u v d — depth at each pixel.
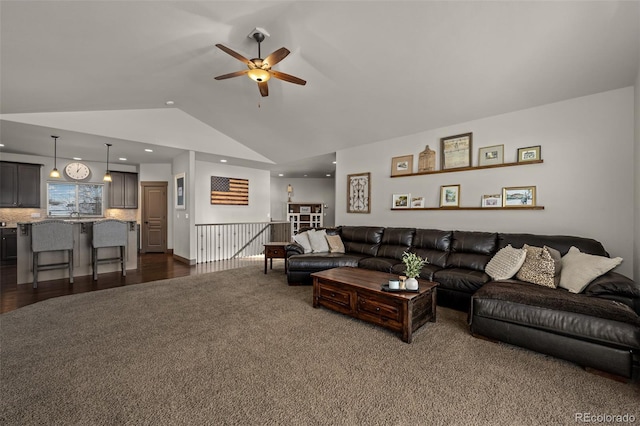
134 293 3.80
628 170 2.95
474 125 4.04
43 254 4.48
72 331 2.58
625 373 1.83
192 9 2.41
